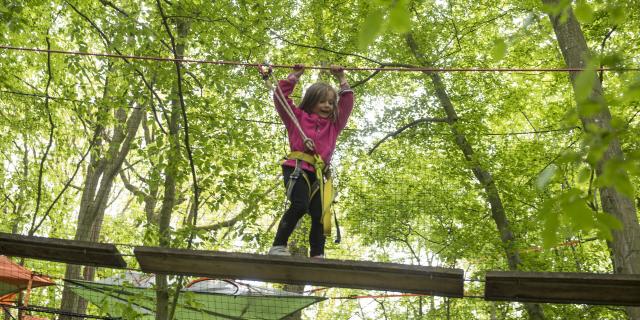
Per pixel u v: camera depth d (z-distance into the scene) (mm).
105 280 10234
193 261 6121
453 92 15070
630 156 2906
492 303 16000
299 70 6402
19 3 9656
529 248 13375
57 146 15047
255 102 11055
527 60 14680
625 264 8625
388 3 2781
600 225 2979
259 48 11320
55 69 14367
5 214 14312
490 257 14875
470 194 15578
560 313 13219
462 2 15078
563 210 3029
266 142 14039
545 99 15055
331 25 14586
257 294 9617
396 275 5945
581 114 2924
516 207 13945
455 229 15211
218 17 10516
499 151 14320
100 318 8570
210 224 15977
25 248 6445
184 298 9219
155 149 10086
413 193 15984
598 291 5965
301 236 15156
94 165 13914
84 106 12500
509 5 14945
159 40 9867
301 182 5984
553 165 3098
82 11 12641
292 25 14461
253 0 10836
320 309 21484
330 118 6199
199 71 11266
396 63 14273
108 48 10547
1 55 13281
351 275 6000
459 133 14039
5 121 14617
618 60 2789
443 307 17141
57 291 18047
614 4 3420
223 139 10844
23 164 16359
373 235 16078
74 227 19500
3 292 9977
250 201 10453
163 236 9820
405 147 16109
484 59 15094
